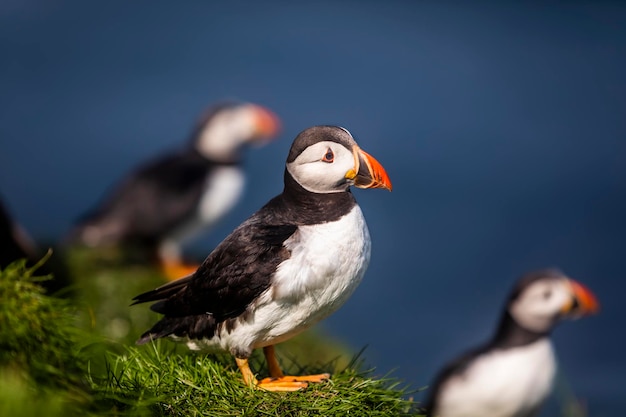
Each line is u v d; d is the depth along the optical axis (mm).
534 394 9336
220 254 5645
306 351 10250
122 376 5535
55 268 8609
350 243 5582
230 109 12914
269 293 5492
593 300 9453
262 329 5633
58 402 4809
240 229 5715
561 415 11938
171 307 5828
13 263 5527
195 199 12430
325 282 5551
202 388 5566
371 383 5793
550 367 9406
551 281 9406
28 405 4668
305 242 5520
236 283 5520
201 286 5656
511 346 9320
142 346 6355
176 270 12125
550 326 9398
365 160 5648
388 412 5688
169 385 5562
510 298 9484
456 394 9266
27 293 5305
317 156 5613
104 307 8984
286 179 5754
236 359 5754
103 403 5129
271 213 5758
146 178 12508
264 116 13078
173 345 6551
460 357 9562
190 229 12578
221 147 12867
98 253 11711
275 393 5641
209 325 5695
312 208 5641
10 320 5094
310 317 5688
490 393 9172
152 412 5270
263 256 5496
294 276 5480
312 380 5828
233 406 5512
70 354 5250
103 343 6340
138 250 12305
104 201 13164
